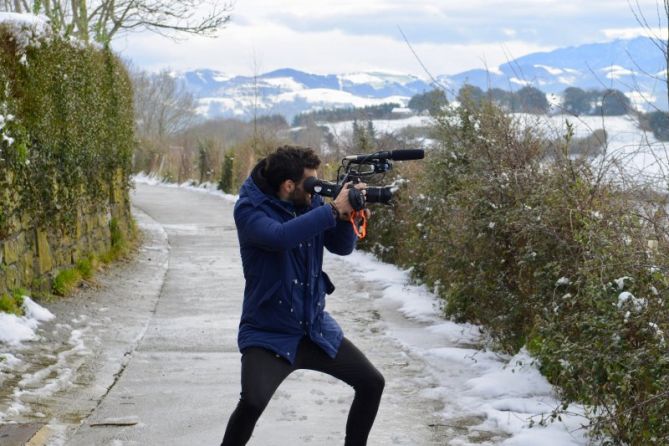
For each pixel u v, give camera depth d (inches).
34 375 270.1
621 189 253.6
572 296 245.4
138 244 662.5
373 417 176.7
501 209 303.1
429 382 276.5
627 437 198.1
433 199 442.9
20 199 355.6
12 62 358.0
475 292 324.5
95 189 505.7
